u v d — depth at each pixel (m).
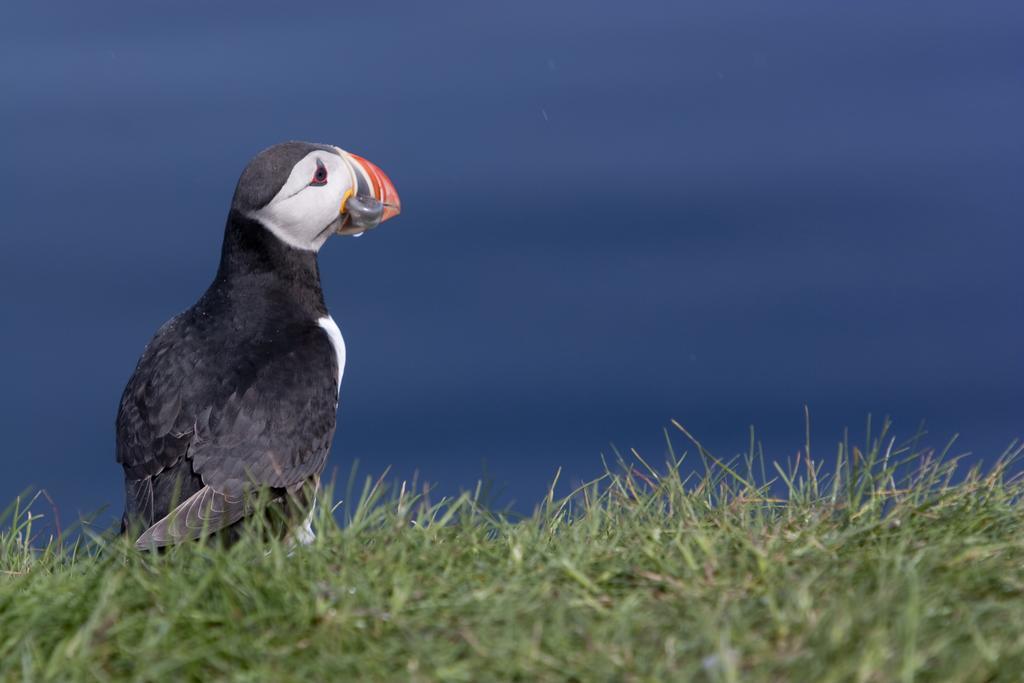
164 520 10.41
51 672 7.17
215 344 11.94
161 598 7.84
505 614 7.51
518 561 8.59
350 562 8.34
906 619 6.81
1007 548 8.14
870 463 9.48
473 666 7.07
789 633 7.12
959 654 6.81
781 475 10.28
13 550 10.57
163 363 11.80
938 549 8.02
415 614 7.71
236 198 12.72
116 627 7.44
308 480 11.73
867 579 7.69
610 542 9.18
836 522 9.05
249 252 12.62
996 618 7.27
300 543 8.80
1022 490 9.64
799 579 7.81
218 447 11.27
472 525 9.32
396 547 8.59
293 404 11.69
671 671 6.82
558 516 10.18
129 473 11.50
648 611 7.64
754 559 8.30
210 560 8.48
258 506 9.99
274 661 7.23
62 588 8.16
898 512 8.86
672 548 8.73
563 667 6.98
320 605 7.65
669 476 10.32
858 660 6.68
